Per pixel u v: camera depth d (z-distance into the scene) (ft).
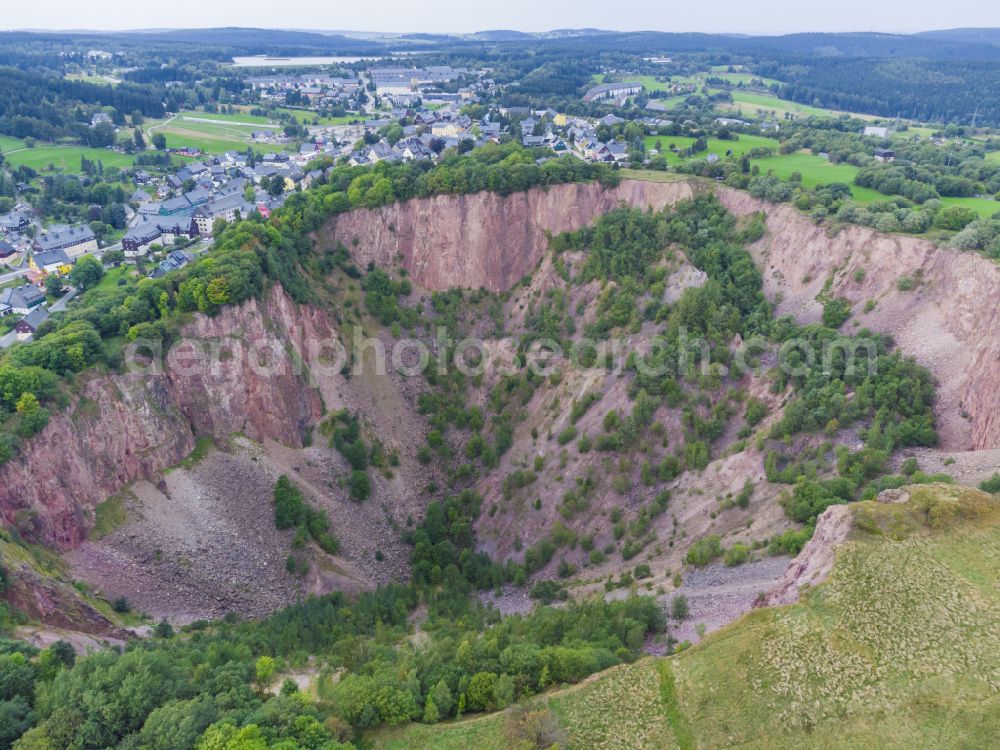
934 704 152.25
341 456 339.57
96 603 233.76
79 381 265.95
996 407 255.50
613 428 330.34
